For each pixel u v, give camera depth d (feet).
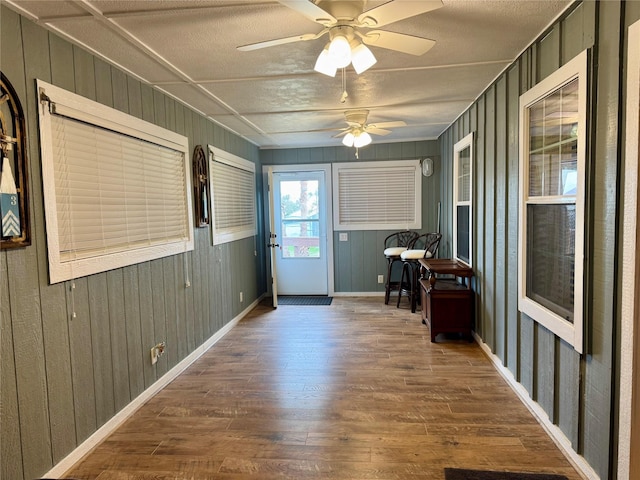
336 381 10.18
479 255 12.19
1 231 5.74
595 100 5.97
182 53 7.89
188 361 11.57
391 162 19.43
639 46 4.92
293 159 20.03
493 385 9.74
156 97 10.16
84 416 7.41
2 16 5.86
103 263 7.94
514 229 9.25
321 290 20.62
